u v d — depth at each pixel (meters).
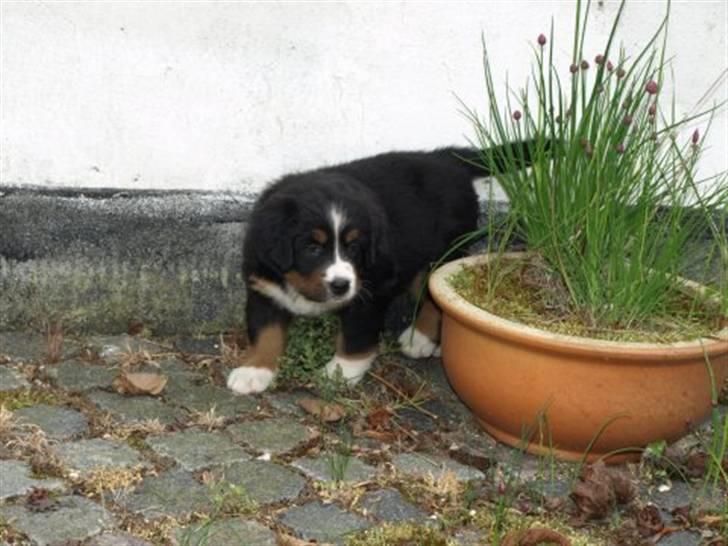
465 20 2.36
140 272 2.35
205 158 2.36
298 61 2.35
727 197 2.14
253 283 2.23
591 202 2.04
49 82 2.30
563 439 2.04
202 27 2.31
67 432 2.05
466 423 2.18
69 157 2.33
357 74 2.36
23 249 2.32
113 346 2.31
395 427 2.14
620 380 1.99
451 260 2.35
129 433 2.06
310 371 2.26
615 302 2.05
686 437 2.15
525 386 2.02
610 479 1.98
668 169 2.17
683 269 2.18
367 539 1.89
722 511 1.98
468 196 2.36
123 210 2.33
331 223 2.17
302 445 2.07
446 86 2.38
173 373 2.25
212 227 2.35
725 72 2.41
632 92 2.12
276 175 2.38
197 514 1.91
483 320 2.02
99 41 2.30
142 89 2.32
